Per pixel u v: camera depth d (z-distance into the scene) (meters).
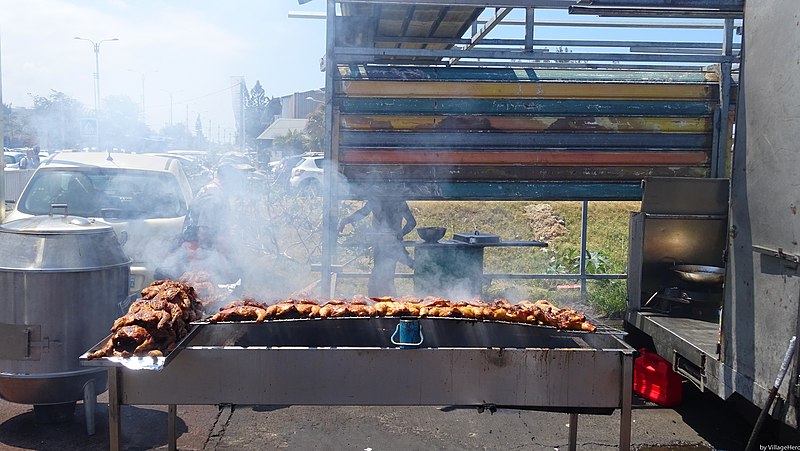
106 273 4.17
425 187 6.04
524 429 4.49
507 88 5.98
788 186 3.32
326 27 5.76
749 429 4.52
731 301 3.87
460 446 4.20
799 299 3.20
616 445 4.23
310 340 3.58
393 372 3.07
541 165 6.10
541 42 6.78
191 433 4.33
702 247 5.71
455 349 3.07
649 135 6.16
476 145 6.02
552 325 3.48
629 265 5.71
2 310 3.95
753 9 3.70
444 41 7.58
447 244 6.22
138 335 3.01
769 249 3.47
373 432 4.41
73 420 4.46
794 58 3.29
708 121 6.21
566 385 3.11
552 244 12.20
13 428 4.31
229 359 3.04
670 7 4.59
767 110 3.53
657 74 6.25
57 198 6.32
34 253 3.95
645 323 5.29
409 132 5.96
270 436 4.32
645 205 5.51
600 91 6.07
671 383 4.91
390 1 5.53
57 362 4.00
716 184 5.43
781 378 3.22
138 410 4.74
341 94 5.88
